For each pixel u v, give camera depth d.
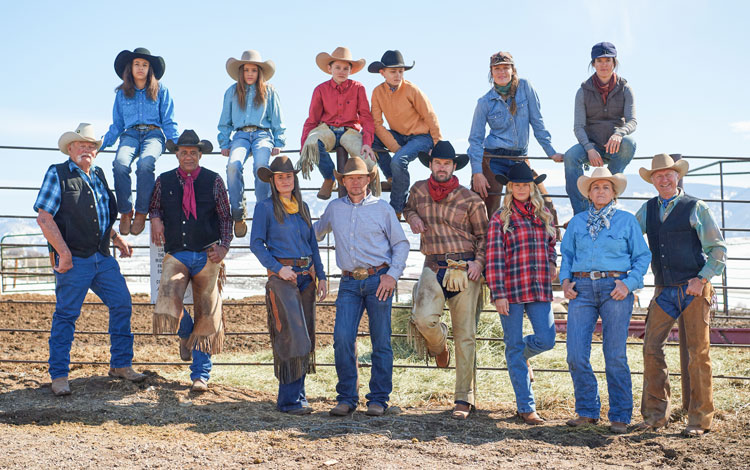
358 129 8.73
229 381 9.45
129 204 8.54
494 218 7.68
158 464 5.79
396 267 7.58
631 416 7.47
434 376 9.92
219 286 8.34
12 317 13.88
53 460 5.76
